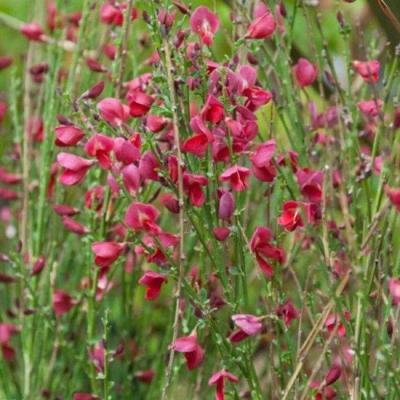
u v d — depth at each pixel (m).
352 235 0.79
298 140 0.89
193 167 0.81
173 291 0.93
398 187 0.79
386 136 0.87
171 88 0.78
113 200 0.94
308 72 0.89
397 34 0.91
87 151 0.80
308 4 0.90
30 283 1.00
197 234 0.80
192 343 0.80
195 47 0.81
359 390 0.80
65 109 1.00
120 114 0.82
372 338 0.81
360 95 0.98
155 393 0.99
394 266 0.84
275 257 0.81
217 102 0.78
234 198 0.84
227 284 0.81
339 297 0.78
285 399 0.78
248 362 0.83
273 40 0.98
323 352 0.78
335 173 0.87
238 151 0.80
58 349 1.01
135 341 1.03
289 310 0.83
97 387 0.94
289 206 0.81
